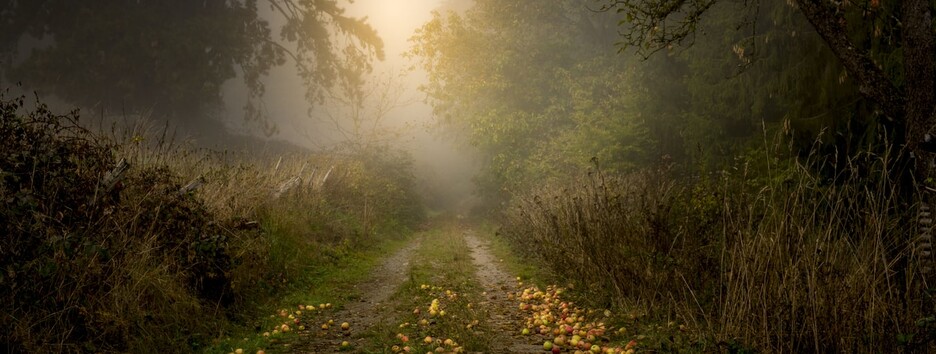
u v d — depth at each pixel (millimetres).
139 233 5941
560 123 22703
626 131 16531
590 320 6473
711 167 13000
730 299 5273
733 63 13203
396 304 7742
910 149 4457
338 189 16453
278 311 7145
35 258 4668
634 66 18219
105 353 4793
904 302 4328
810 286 4461
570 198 9781
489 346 5527
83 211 5301
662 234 7098
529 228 12039
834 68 8797
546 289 8430
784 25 11695
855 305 4344
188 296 6043
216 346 5508
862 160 6648
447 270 10742
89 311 4910
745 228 5559
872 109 7438
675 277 6262
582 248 7738
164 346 5273
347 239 12648
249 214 8930
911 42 4418
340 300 8078
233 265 6812
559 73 22172
